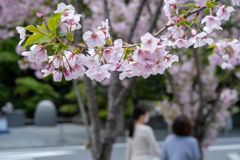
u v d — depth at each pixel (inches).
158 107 241.3
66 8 44.3
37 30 42.1
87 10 207.8
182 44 49.0
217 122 205.8
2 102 673.0
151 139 144.0
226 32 196.9
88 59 42.6
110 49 42.9
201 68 217.9
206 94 199.0
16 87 690.2
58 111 730.8
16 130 547.5
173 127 133.1
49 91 689.0
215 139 211.9
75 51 43.4
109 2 206.4
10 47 580.7
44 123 589.6
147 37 40.8
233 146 439.8
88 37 41.1
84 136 485.7
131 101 605.3
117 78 117.6
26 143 425.7
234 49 78.9
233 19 214.2
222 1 172.4
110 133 116.5
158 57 41.7
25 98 714.8
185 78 224.4
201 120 163.9
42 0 206.7
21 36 43.9
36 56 43.2
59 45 41.9
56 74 43.4
